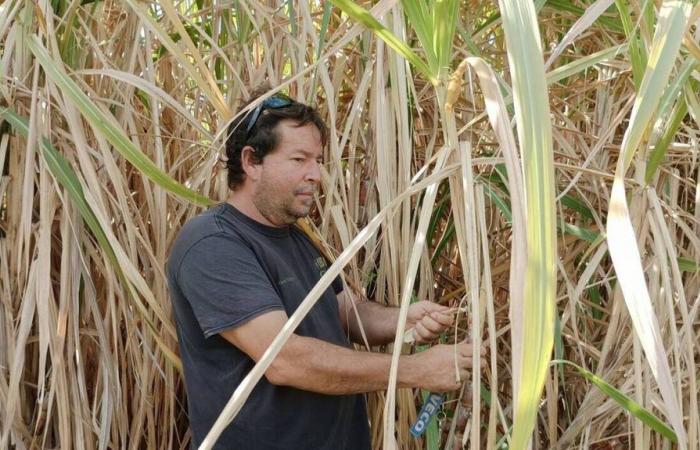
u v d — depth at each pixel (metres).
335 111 1.93
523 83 0.95
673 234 1.73
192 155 1.95
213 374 1.64
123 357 1.84
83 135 1.72
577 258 1.92
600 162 1.88
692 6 1.26
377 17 1.34
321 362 1.52
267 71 1.99
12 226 1.78
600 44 1.96
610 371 1.61
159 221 1.85
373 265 1.93
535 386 0.90
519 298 0.96
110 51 1.95
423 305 1.72
